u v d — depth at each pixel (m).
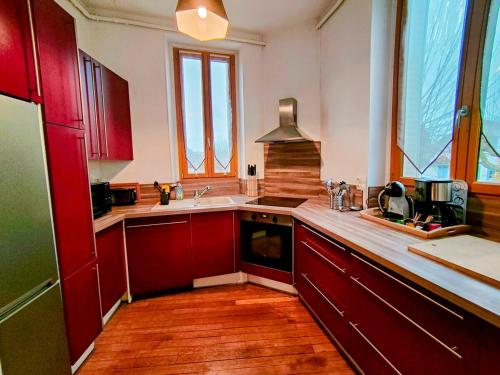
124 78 2.54
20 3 1.16
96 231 1.75
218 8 1.37
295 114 2.79
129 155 2.57
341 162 2.32
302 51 2.70
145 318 2.05
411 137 1.78
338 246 1.51
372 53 1.89
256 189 2.98
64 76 1.45
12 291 1.07
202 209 2.38
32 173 1.17
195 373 1.51
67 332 1.45
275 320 2.00
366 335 1.31
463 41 1.38
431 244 1.22
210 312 2.12
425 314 0.95
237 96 3.09
